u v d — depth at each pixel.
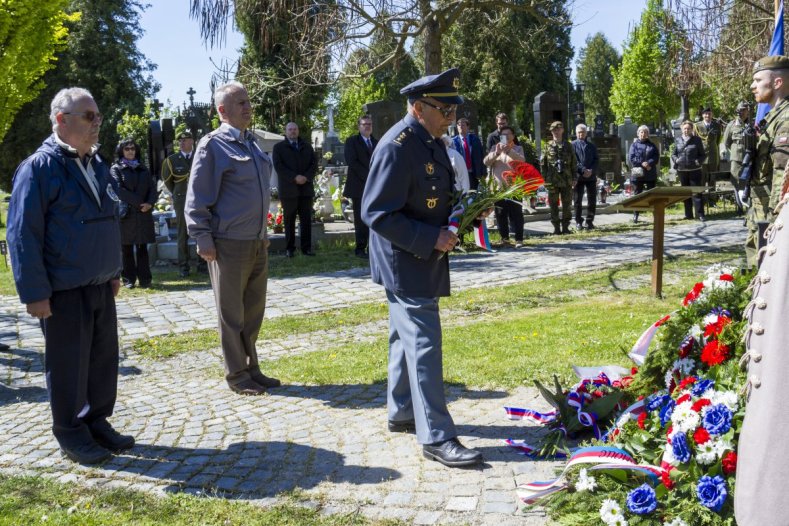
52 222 4.00
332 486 3.60
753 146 6.96
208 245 5.07
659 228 7.57
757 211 6.97
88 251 4.08
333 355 6.14
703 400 2.90
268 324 7.50
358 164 11.58
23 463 4.14
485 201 3.90
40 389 5.82
